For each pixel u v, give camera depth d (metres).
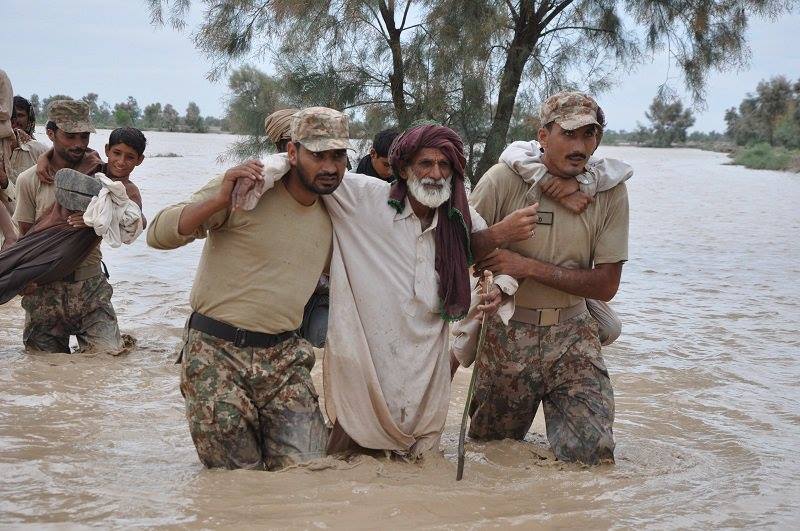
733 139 153.75
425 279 4.80
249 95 15.78
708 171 64.88
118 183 6.80
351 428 4.78
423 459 4.88
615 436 5.87
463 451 4.70
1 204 8.54
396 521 4.01
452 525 4.00
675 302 11.37
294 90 15.32
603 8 15.54
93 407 6.05
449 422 6.10
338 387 4.79
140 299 10.41
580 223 5.21
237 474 4.48
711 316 10.45
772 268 14.72
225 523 3.90
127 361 7.42
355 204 4.78
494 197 5.31
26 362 7.13
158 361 7.49
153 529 3.82
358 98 15.32
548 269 5.09
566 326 5.32
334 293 4.77
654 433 6.00
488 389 5.41
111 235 6.80
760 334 9.50
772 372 7.87
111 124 107.56
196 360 4.65
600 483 4.76
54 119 7.41
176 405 6.21
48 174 7.52
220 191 4.43
